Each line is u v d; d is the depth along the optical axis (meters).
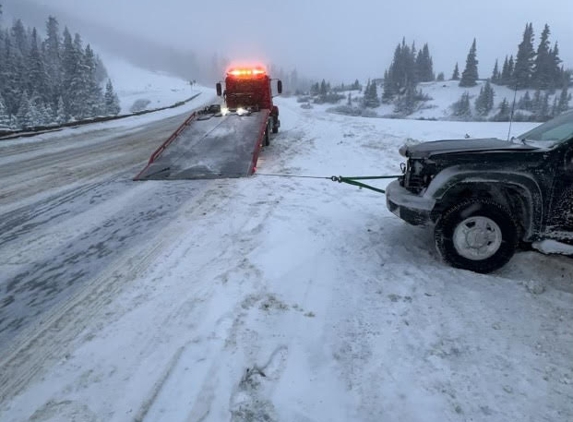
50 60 87.31
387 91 113.62
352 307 3.44
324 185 7.71
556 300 3.51
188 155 9.34
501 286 3.74
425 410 2.37
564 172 3.72
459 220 3.93
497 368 2.69
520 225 4.05
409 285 3.78
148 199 6.94
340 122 20.23
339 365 2.76
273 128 16.03
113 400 2.48
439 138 12.86
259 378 2.63
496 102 67.38
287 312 3.37
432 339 3.00
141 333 3.13
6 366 2.84
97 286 3.91
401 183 4.67
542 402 2.41
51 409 2.43
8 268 4.39
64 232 5.46
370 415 2.34
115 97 79.50
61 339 3.11
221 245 4.80
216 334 3.07
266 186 7.63
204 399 2.46
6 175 9.33
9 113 53.03
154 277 4.04
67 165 10.48
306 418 2.32
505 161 3.81
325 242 4.86
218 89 14.87
